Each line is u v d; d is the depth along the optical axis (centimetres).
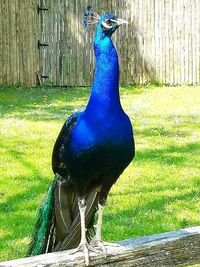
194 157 553
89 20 248
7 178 473
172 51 1086
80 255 203
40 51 1023
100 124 230
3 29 984
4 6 982
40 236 247
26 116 727
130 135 236
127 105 843
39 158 531
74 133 236
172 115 761
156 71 1085
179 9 1079
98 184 244
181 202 426
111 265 206
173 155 557
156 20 1076
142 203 421
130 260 208
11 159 527
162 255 210
